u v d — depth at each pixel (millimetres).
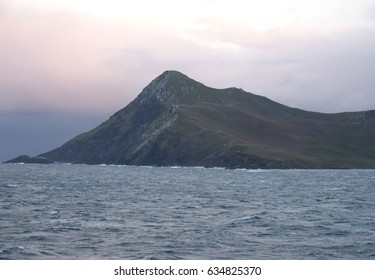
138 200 99438
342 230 57562
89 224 61312
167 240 49969
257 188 142125
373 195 116375
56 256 41438
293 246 47219
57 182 164625
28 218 66812
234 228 59062
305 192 126312
